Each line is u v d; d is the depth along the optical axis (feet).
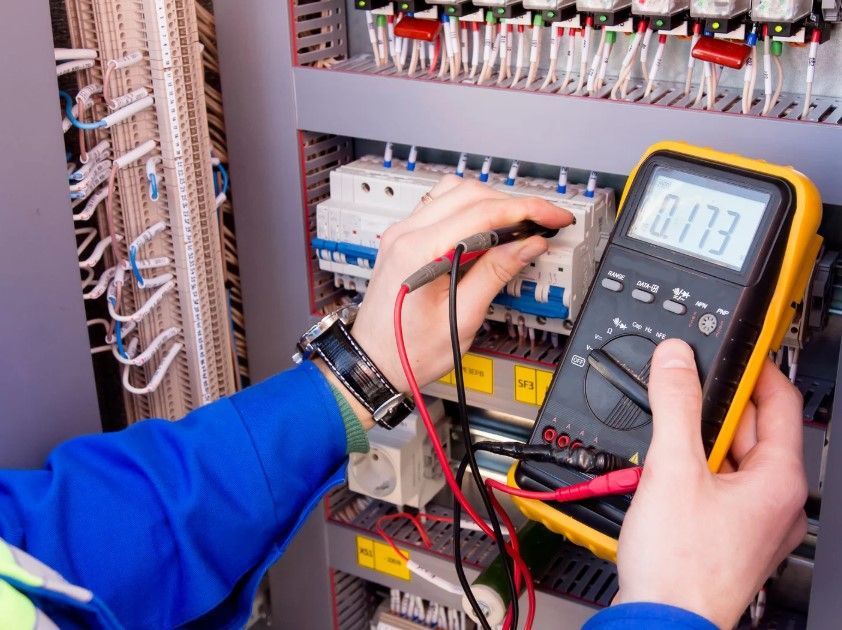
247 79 3.98
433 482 4.49
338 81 3.80
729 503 2.22
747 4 3.17
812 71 3.18
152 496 2.58
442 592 4.36
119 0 3.56
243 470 2.65
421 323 2.90
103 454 2.65
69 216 3.06
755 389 2.83
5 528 2.35
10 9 2.75
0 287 2.90
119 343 3.92
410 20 3.79
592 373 2.90
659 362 2.51
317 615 4.87
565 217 3.02
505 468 4.47
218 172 4.30
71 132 3.88
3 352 2.94
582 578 4.05
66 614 2.19
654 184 2.95
